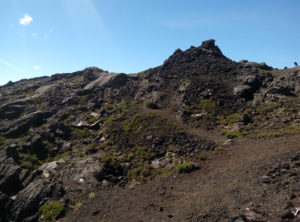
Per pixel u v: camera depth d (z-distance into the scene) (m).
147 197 20.03
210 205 16.22
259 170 18.47
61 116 41.19
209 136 30.48
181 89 45.03
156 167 25.70
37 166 29.00
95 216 18.72
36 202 21.52
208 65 55.72
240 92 41.22
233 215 13.94
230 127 32.03
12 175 25.19
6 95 54.66
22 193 22.72
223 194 16.98
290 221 11.87
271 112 33.91
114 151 30.14
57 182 23.78
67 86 57.16
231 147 26.19
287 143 23.03
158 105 42.75
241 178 18.28
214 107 38.38
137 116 37.56
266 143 24.55
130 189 22.27
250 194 15.75
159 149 28.83
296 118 30.39
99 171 25.00
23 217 20.61
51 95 52.09
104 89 53.72
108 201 20.45
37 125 39.50
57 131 36.31
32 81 68.75
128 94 49.78
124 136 33.38
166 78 53.09
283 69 54.03
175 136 30.72
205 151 26.78
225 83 46.78
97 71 69.00
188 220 15.39
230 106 38.53
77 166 26.48
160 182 22.48
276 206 13.59
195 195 18.36
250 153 23.20
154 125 34.41
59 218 19.44
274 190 15.31
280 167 17.94
